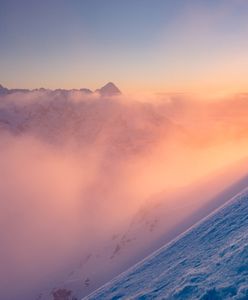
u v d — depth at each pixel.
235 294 10.94
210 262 14.95
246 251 13.51
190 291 12.83
